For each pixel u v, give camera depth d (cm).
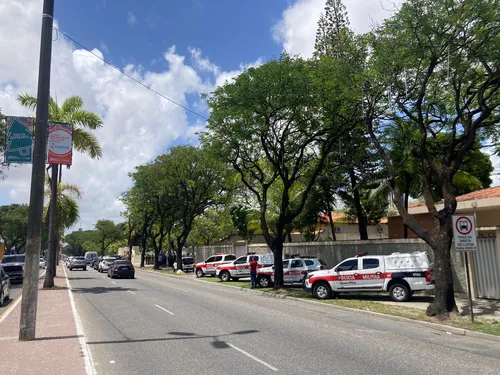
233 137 2088
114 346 899
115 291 2186
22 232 8044
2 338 951
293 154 2353
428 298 1717
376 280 1700
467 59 1327
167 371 709
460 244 1200
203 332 1055
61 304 1570
